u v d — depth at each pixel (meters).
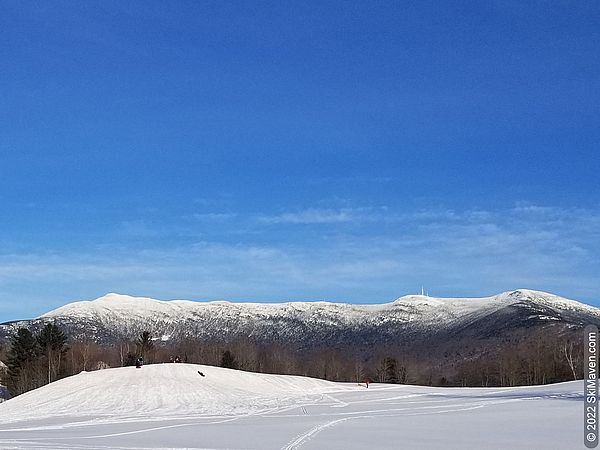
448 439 39.19
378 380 176.38
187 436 42.31
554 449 34.72
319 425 48.56
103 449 36.06
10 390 138.50
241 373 109.31
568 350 143.25
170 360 169.12
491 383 158.38
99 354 176.38
